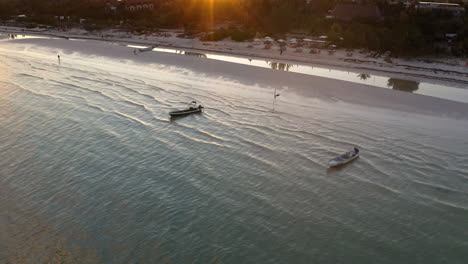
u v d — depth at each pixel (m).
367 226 30.92
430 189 35.72
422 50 86.50
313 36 109.56
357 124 50.25
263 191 35.50
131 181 37.00
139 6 152.75
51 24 136.12
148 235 29.77
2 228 30.47
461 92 65.56
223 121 50.81
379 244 28.92
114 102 57.66
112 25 132.62
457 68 79.00
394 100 59.59
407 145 44.38
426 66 80.44
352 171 38.69
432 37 93.38
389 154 42.12
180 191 35.44
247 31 111.75
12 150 42.56
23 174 38.00
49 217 31.80
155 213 32.34
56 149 43.03
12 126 48.62
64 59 86.81
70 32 126.38
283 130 48.00
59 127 48.66
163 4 155.62
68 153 42.16
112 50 95.38
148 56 88.69
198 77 71.88
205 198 34.41
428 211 32.62
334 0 131.50
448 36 93.25
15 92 61.56
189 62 82.62
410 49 87.06
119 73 74.69
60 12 150.38
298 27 117.94
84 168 39.22
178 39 111.56
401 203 33.72
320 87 65.19
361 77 74.25
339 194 35.06
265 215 32.16
